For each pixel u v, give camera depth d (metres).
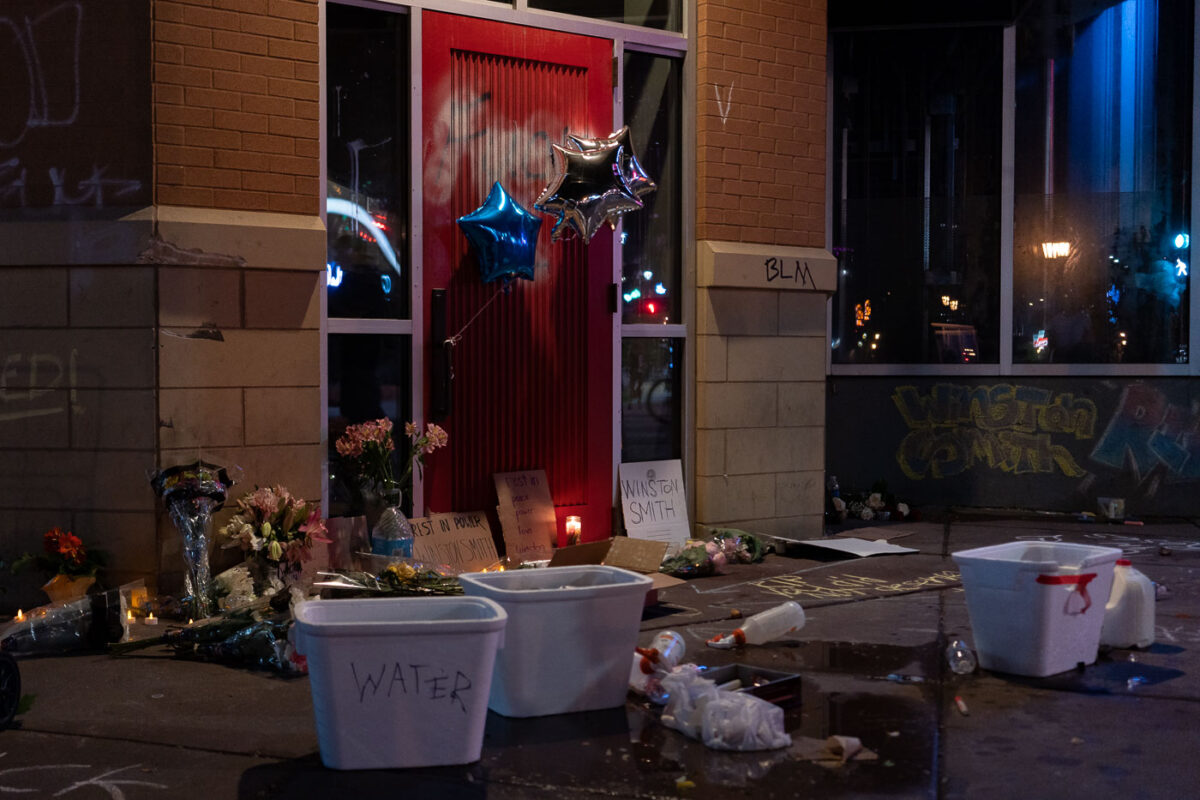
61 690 4.89
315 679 3.90
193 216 6.35
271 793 3.71
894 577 7.44
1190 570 7.71
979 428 10.55
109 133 6.29
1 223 6.35
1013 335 10.55
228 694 4.85
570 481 8.04
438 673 3.91
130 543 6.31
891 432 10.61
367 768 3.91
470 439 7.62
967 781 3.81
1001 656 5.11
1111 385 10.47
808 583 7.25
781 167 8.76
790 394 8.86
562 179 7.41
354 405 7.24
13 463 6.43
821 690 4.86
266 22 6.61
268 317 6.63
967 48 10.57
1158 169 10.43
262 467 6.64
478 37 7.57
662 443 8.55
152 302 6.25
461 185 7.55
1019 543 5.43
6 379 6.42
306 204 6.80
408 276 7.39
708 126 8.39
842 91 10.67
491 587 4.45
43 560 6.20
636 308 8.41
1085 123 10.50
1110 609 5.58
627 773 3.89
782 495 8.84
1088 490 10.48
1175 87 10.39
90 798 3.66
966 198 10.57
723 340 8.52
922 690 4.86
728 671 4.79
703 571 7.56
